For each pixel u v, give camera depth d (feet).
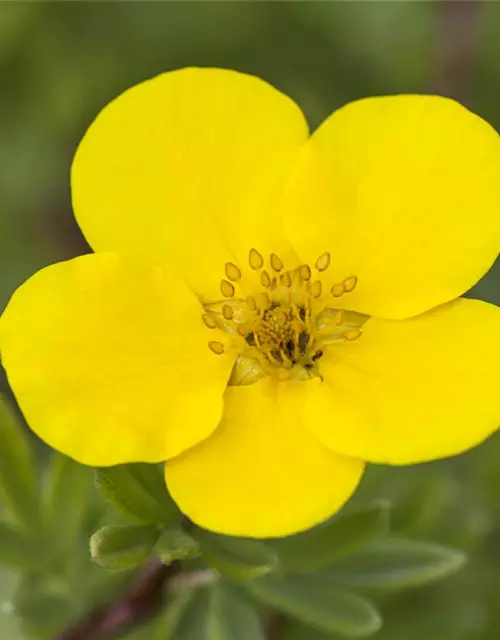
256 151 0.53
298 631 0.65
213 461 0.52
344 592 0.56
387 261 0.53
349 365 0.53
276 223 0.54
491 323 0.52
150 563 0.57
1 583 0.61
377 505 0.55
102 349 0.52
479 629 0.65
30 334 0.51
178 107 0.53
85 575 0.59
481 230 0.52
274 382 0.53
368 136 0.53
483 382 0.51
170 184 0.53
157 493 0.53
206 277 0.53
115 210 0.53
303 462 0.51
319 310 0.54
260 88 0.53
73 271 0.52
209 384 0.53
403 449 0.51
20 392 0.51
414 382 0.52
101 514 0.59
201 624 0.56
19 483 0.57
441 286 0.52
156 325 0.53
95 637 0.57
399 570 0.57
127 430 0.51
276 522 0.51
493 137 0.52
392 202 0.53
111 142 0.53
